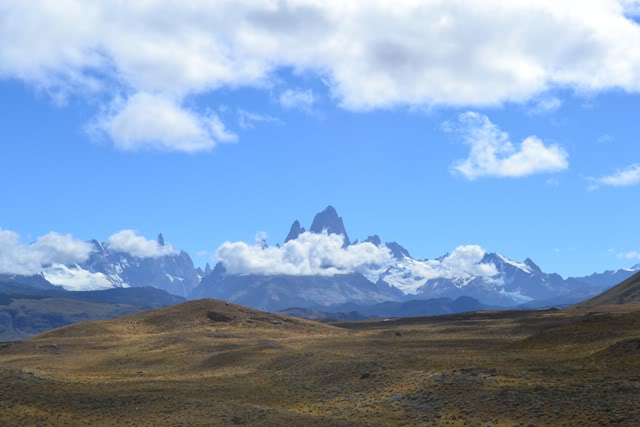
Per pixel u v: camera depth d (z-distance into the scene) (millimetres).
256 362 98188
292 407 69625
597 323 100500
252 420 60594
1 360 128875
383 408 62625
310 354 95125
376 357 88812
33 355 134625
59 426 62094
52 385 80625
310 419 60062
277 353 104375
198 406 66750
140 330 163500
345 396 70750
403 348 109312
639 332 90188
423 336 139375
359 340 129250
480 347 105938
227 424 59438
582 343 90750
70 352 137500
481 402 58094
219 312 174250
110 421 63656
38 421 63719
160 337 145500
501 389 59750
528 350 94500
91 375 99312
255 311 184000
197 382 85062
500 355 89438
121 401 70875
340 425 56844
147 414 65125
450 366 77438
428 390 63781
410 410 60438
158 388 79000
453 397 60688
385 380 73000
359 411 63094
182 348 125750
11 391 76250
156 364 111125
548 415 52688
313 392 75250
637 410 50281
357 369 79938
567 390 57125
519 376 64938
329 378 79312
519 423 52281
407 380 70812
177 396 73000
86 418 65312
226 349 118750
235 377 88438
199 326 164250
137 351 129375
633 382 58250
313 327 173500
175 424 60562
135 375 97688
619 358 71750
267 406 69875
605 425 48688
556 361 78438
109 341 148875
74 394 75500
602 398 54125
